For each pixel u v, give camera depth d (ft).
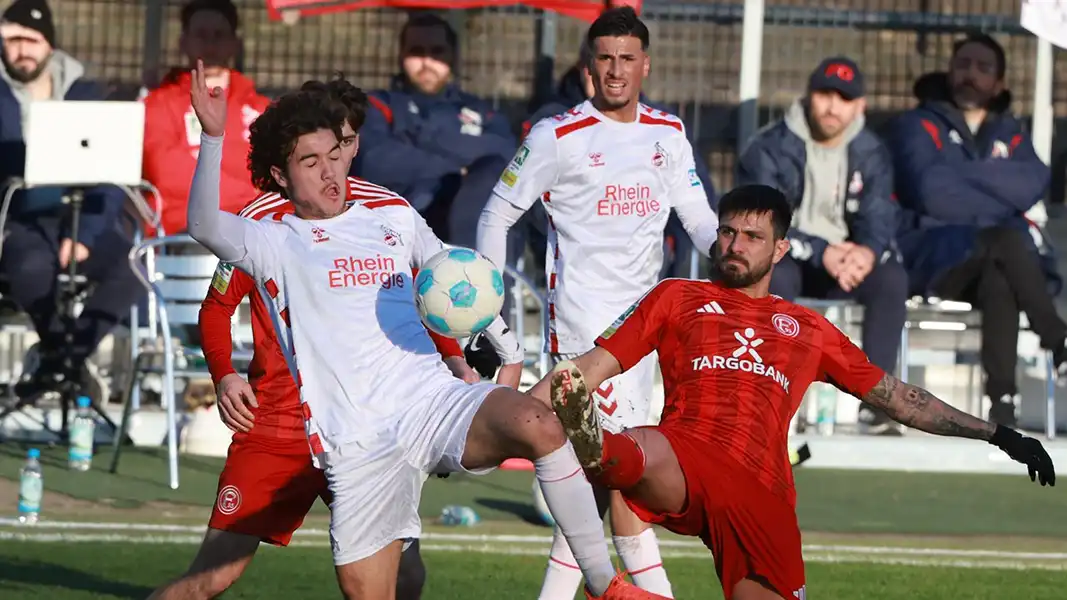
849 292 135.13
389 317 57.88
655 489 57.62
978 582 86.17
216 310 61.93
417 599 63.98
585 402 51.47
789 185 136.26
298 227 58.23
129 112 124.06
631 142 77.15
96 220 132.36
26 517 96.37
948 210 142.72
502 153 136.56
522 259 133.90
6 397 139.13
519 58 154.71
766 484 58.44
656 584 72.08
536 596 78.18
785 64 159.74
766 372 60.03
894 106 160.56
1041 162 145.38
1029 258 136.15
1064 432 150.61
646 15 156.35
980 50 143.43
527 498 112.78
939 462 139.13
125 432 122.83
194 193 55.57
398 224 59.82
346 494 56.59
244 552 61.82
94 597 75.15
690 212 78.84
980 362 142.20
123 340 144.56
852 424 146.82
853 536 101.50
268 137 58.18
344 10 142.51
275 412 61.62
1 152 136.67
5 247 130.62
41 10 138.00
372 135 135.03
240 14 156.66
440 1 138.82
